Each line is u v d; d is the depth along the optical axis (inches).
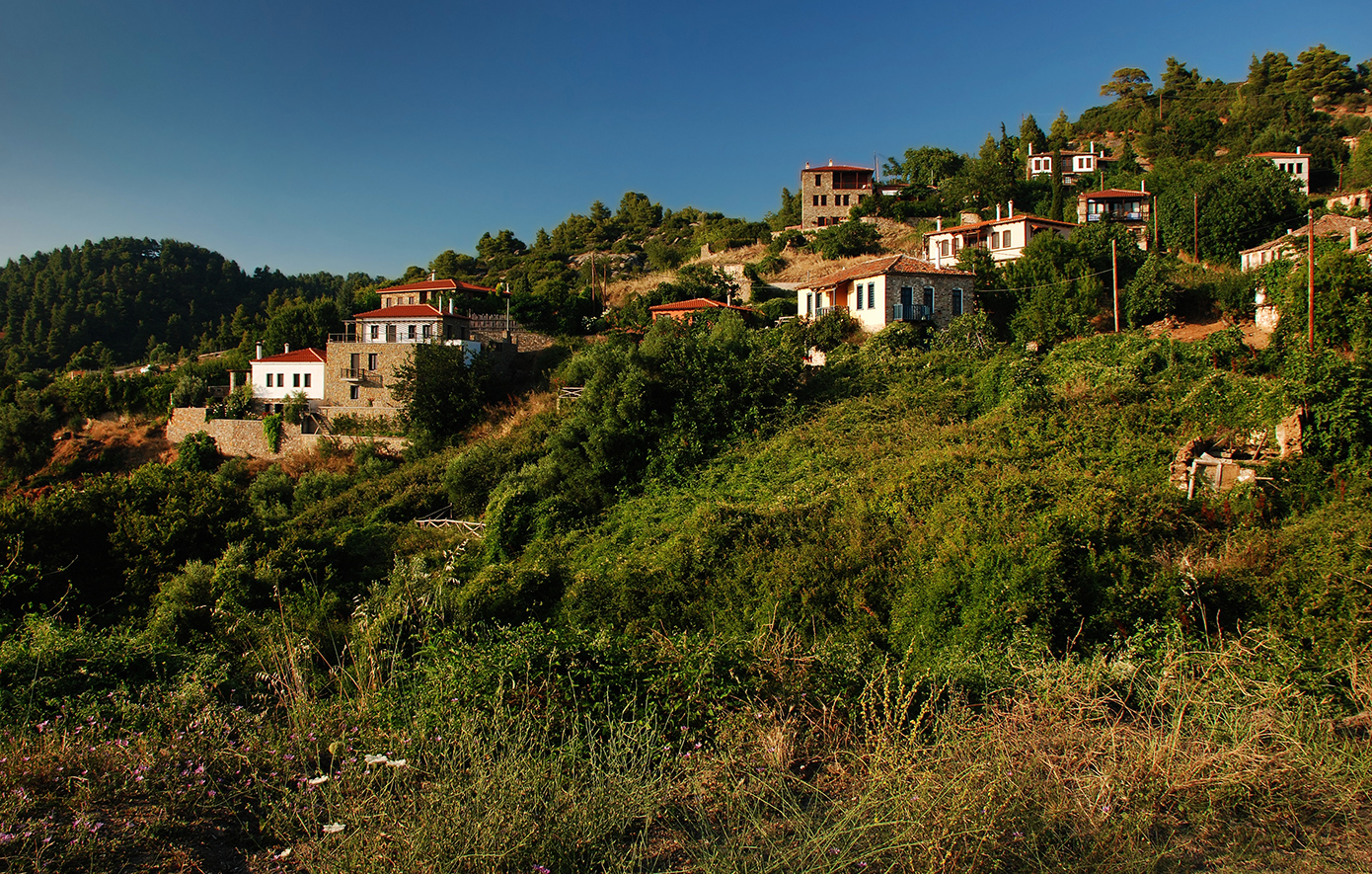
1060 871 200.7
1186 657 330.6
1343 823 232.1
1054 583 482.6
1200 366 966.4
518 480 1193.4
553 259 4042.8
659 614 606.5
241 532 821.9
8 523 699.4
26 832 196.7
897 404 1132.5
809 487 868.6
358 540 1182.3
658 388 1203.2
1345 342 935.7
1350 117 3905.0
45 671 324.2
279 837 217.5
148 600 710.5
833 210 3430.1
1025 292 1598.2
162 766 242.2
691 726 302.5
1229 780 236.5
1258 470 671.8
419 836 197.0
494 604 600.4
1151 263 1521.9
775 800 243.4
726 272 3063.5
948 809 211.5
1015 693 328.2
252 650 446.9
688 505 978.1
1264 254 1801.2
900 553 591.5
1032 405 938.1
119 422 2176.4
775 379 1224.2
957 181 3225.9
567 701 301.3
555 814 213.0
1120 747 264.8
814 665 339.0
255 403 2122.3
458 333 2153.1
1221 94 4722.0
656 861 212.5
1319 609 433.7
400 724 289.1
